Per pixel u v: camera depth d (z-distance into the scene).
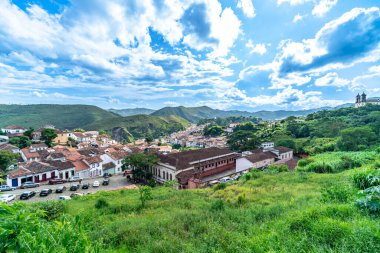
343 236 4.74
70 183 36.91
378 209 5.98
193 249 5.88
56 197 29.20
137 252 6.43
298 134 78.19
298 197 11.20
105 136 96.94
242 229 6.96
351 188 8.93
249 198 13.12
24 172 34.34
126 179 41.00
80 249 3.32
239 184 21.70
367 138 48.12
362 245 4.20
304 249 4.65
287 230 5.75
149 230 8.10
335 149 50.47
